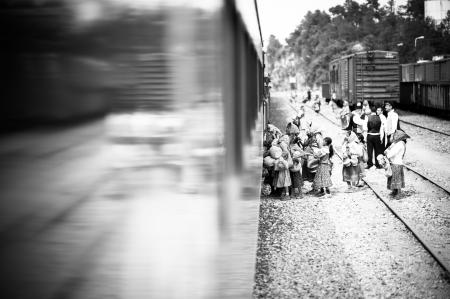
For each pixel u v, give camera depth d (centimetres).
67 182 170
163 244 210
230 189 276
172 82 208
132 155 197
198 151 217
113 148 190
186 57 212
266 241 1056
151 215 204
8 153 153
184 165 214
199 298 223
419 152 2309
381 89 3844
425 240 993
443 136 2789
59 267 168
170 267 213
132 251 198
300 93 11738
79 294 177
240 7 355
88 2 179
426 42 10988
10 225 154
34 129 159
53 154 165
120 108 193
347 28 13625
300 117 2364
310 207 1344
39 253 161
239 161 336
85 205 178
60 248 168
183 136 212
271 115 4775
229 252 270
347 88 4147
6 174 152
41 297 163
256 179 587
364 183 1647
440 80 3788
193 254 220
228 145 265
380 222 1180
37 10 162
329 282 824
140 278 202
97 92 183
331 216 1248
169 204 209
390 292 780
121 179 193
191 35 213
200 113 217
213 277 233
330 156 1481
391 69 3838
